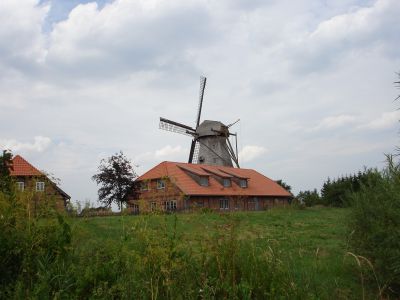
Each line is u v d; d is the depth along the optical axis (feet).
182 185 190.49
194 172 199.93
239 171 233.96
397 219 30.73
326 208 159.22
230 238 25.76
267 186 235.61
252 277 23.76
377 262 30.45
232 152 238.48
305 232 69.51
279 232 68.13
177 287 22.34
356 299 28.48
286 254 31.73
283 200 238.68
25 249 24.71
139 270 23.17
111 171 166.71
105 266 23.70
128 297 21.74
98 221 62.23
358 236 33.40
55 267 23.68
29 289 22.68
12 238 24.62
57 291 22.25
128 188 167.22
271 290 22.52
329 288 28.14
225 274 24.13
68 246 25.73
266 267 24.66
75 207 29.50
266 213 119.44
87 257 25.26
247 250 26.13
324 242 54.75
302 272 27.48
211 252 25.05
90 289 22.65
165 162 206.49
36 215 27.30
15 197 27.35
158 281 22.82
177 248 24.57
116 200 165.99
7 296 22.29
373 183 34.88
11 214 26.16
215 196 198.59
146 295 22.11
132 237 26.30
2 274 23.77
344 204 37.47
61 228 26.37
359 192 34.91
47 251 25.30
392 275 29.73
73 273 23.52
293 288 23.34
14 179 29.50
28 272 23.82
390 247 30.07
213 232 26.76
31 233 25.46
